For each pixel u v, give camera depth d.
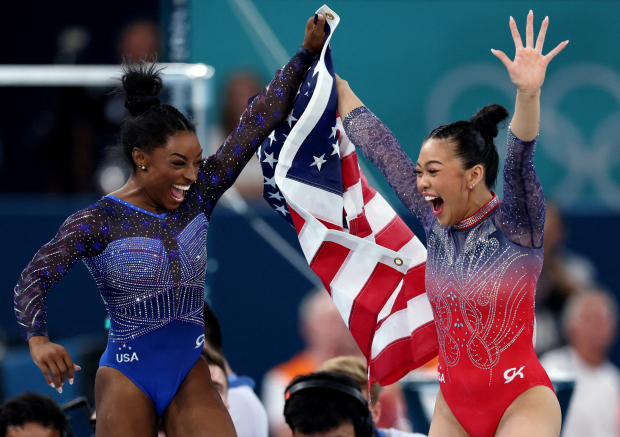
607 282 20.59
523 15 24.19
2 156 25.02
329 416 10.71
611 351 19.84
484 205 9.92
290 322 19.27
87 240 9.48
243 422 12.77
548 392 9.66
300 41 23.62
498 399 9.77
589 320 19.09
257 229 19.42
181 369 9.73
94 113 22.50
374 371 11.70
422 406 13.76
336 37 24.12
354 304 11.01
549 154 24.36
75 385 15.60
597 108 24.31
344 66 24.16
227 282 19.39
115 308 9.71
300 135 11.14
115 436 9.30
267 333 19.30
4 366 15.77
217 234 19.48
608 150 24.28
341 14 24.06
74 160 22.52
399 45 24.06
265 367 19.20
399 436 12.64
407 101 24.09
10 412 11.30
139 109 9.88
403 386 13.73
